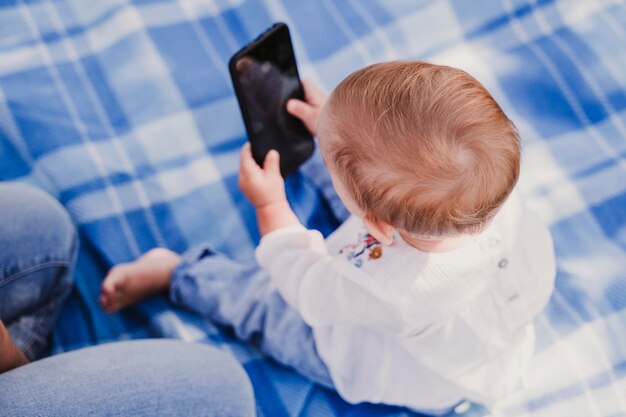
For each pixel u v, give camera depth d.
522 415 1.22
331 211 1.49
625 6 1.62
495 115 0.80
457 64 1.62
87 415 0.90
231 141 1.56
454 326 0.99
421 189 0.79
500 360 1.10
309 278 1.03
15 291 1.16
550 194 1.44
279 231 1.15
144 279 1.35
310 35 1.67
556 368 1.25
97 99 1.56
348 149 0.83
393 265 0.93
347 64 1.64
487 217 0.83
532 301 1.05
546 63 1.58
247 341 1.35
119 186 1.48
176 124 1.55
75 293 1.41
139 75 1.59
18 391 0.91
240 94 1.15
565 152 1.48
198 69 1.62
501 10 1.65
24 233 1.17
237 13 1.69
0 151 1.49
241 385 1.08
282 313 1.30
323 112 0.88
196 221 1.48
